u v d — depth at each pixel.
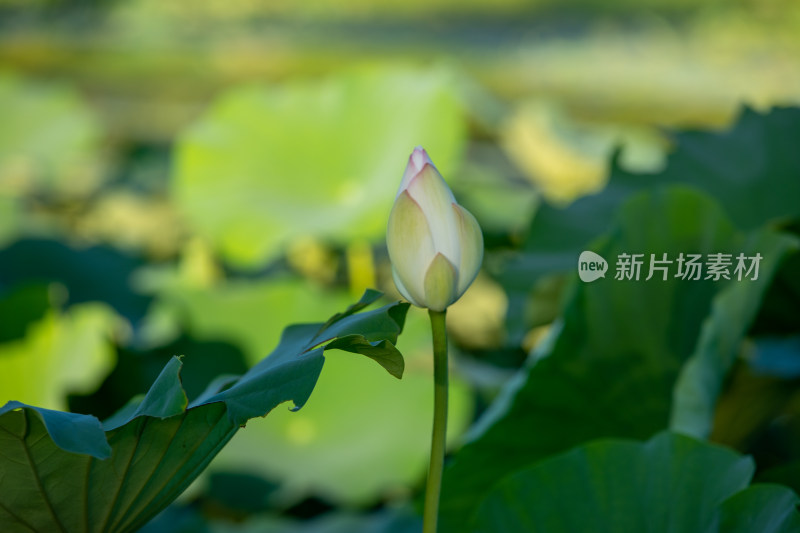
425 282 1.22
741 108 2.04
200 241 3.33
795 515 1.29
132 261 3.36
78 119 4.42
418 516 1.87
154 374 2.41
